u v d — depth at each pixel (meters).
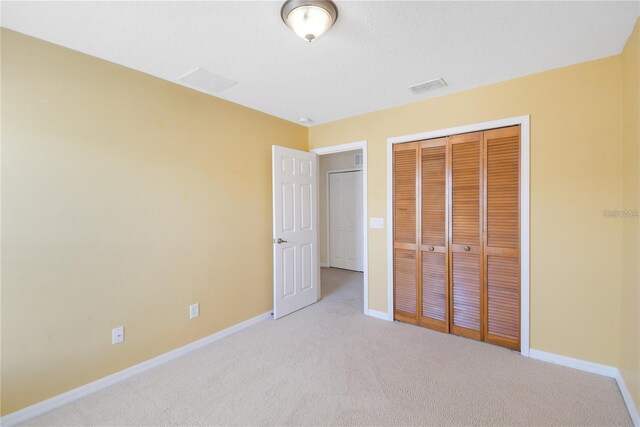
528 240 2.37
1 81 1.67
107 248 2.08
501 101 2.47
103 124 2.05
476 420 1.72
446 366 2.29
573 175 2.20
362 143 3.33
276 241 3.23
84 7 1.50
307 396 1.96
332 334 2.88
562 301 2.26
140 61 2.09
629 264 1.87
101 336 2.06
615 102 2.05
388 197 3.15
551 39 1.85
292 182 3.43
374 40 1.84
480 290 2.66
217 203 2.79
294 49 1.94
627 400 1.81
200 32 1.74
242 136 3.02
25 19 1.61
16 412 1.73
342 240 5.77
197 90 2.61
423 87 2.58
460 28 1.72
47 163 1.82
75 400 1.93
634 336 1.75
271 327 3.05
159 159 2.36
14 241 1.72
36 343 1.79
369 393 1.98
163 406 1.88
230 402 1.91
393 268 3.16
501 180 2.52
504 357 2.40
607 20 1.66
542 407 1.81
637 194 1.71
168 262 2.42
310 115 3.37
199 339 2.65
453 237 2.79
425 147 2.92
